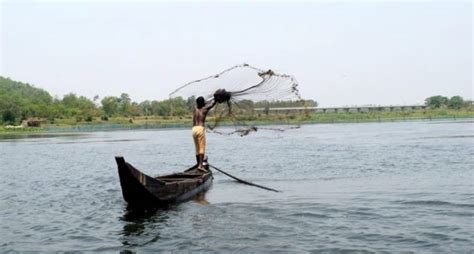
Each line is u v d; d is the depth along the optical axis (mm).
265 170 31969
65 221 17062
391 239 13805
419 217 16375
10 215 18375
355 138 67188
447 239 13602
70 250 13492
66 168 36469
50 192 24078
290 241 13820
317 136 78500
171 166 37344
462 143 49750
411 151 42594
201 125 22781
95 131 130750
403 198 19828
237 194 21703
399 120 156125
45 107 161875
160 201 17781
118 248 13547
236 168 33750
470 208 17484
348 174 28672
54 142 76188
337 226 15453
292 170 31562
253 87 20594
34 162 42281
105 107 175375
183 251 13086
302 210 17938
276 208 18359
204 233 14828
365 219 16344
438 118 158500
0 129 125250
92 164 39406
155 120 158875
